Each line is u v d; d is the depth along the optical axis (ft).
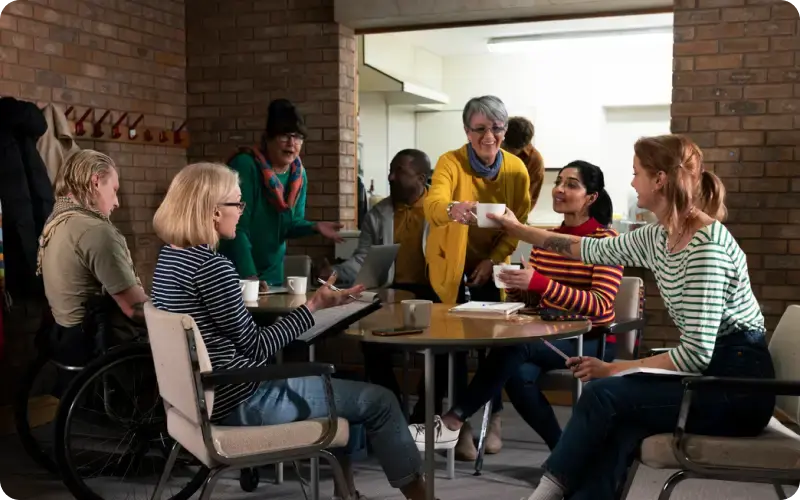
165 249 7.81
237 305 7.61
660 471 11.53
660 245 7.78
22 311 14.25
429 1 16.14
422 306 8.77
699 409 7.25
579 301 10.16
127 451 10.73
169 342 7.11
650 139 7.68
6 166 12.74
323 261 15.53
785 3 13.98
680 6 14.60
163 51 17.66
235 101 17.97
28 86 14.48
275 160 13.24
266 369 7.08
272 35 17.58
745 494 10.57
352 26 17.48
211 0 18.01
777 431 7.54
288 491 10.76
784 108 14.10
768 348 8.07
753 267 14.42
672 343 14.89
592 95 27.45
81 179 10.80
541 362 10.82
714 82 14.47
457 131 28.94
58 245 10.68
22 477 11.45
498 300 12.56
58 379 11.04
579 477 7.48
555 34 24.81
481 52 28.25
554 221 27.84
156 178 17.61
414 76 26.91
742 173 14.39
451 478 11.19
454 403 10.99
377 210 13.58
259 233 13.20
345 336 8.41
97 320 10.55
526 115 28.22
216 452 7.01
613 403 7.36
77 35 15.49
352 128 17.81
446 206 11.34
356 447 11.35
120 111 16.57
